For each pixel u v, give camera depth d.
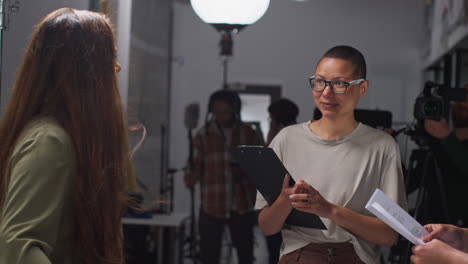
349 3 8.07
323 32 8.12
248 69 8.15
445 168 2.84
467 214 2.85
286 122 4.18
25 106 1.26
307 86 8.14
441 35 6.06
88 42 1.28
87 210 1.24
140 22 4.47
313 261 1.98
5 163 1.24
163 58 5.71
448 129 2.72
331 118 2.00
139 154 4.37
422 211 2.77
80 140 1.24
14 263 1.11
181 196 7.86
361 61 1.97
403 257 2.62
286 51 8.15
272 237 3.81
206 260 4.34
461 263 1.33
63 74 1.26
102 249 1.28
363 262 1.98
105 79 1.30
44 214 1.15
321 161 2.01
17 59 2.11
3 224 1.14
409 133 2.83
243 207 4.34
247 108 8.15
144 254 4.08
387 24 8.02
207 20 3.30
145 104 4.70
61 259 1.22
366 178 1.97
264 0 3.25
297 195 1.79
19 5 2.01
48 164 1.17
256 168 1.90
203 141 4.42
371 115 2.73
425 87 2.82
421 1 7.95
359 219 1.87
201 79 8.05
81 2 2.68
